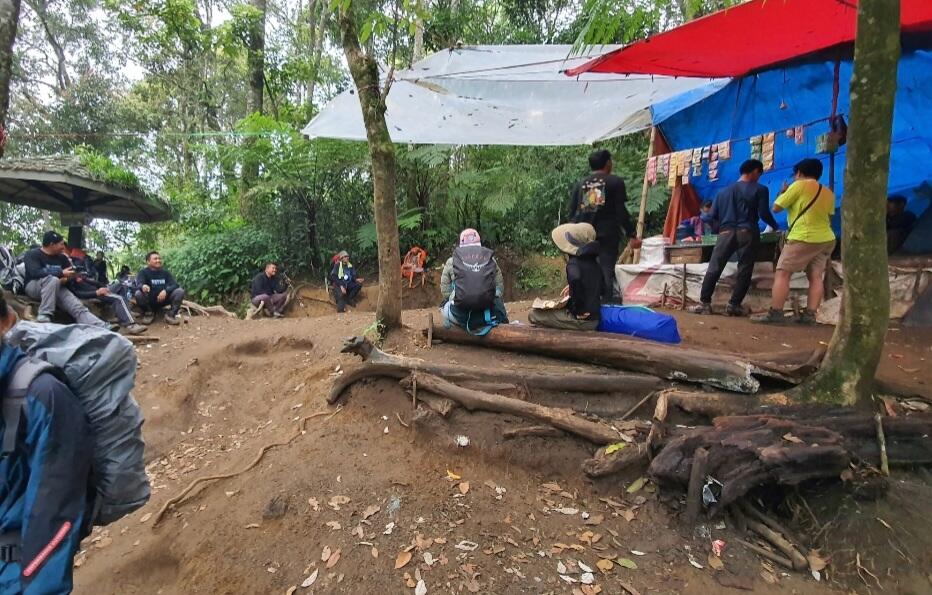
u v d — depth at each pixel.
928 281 5.61
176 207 13.83
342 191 13.86
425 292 12.68
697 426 3.48
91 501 1.89
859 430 3.26
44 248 7.09
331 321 7.31
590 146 13.59
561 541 3.02
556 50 6.78
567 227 4.64
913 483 3.13
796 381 3.74
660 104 8.75
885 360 4.50
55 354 1.76
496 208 12.12
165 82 18.48
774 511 3.13
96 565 3.33
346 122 7.27
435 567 2.85
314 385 5.01
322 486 3.48
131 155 19.44
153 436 5.09
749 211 6.12
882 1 2.94
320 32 17.88
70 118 18.75
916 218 6.72
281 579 2.88
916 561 2.70
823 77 7.09
